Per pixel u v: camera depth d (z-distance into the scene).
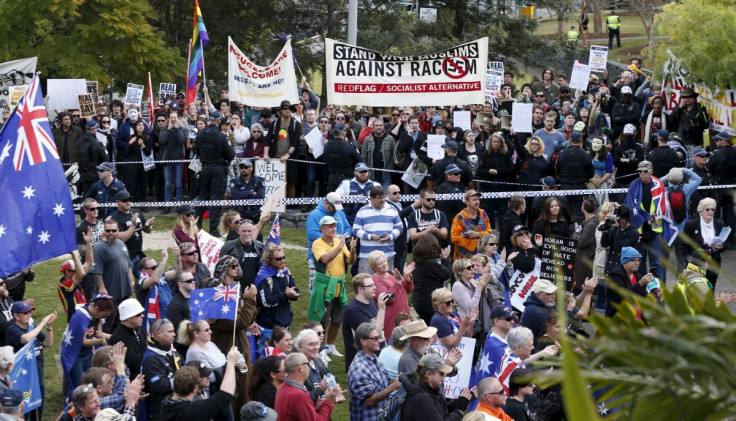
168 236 17.88
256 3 32.88
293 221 18.62
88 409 7.83
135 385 8.07
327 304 12.23
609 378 2.05
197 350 8.92
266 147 18.14
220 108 20.95
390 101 18.33
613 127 20.05
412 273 11.47
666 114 19.97
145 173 19.88
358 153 17.09
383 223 13.12
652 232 14.26
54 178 9.25
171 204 16.72
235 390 9.09
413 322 8.80
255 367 8.80
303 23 33.94
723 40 18.64
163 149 19.42
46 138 9.22
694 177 14.91
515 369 7.99
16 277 12.08
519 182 17.20
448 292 9.83
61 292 11.58
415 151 17.42
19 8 27.16
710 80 18.94
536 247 12.25
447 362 8.16
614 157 17.47
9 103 21.88
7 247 9.04
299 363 8.12
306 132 18.64
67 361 10.10
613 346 1.99
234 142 18.58
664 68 19.84
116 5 27.83
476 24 34.53
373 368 8.70
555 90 23.50
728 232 13.52
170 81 29.55
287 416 8.06
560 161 16.64
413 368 8.66
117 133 20.36
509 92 21.34
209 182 17.41
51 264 16.47
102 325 11.12
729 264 15.78
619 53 40.88
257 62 34.53
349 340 10.45
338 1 33.19
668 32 19.83
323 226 12.02
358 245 13.95
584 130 18.56
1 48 27.84
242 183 16.83
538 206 15.22
